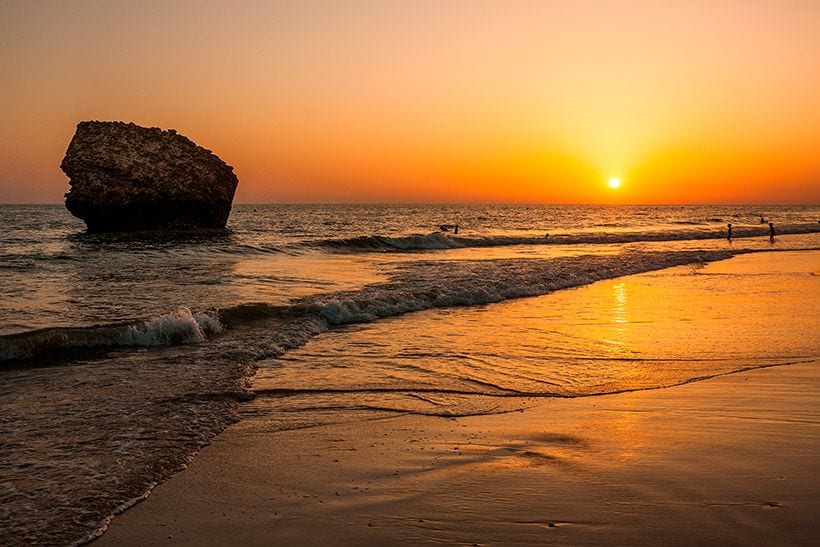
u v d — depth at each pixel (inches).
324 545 181.9
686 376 382.0
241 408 319.3
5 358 406.3
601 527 188.7
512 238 1859.0
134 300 626.2
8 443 261.1
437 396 343.3
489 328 541.3
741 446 256.8
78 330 441.1
